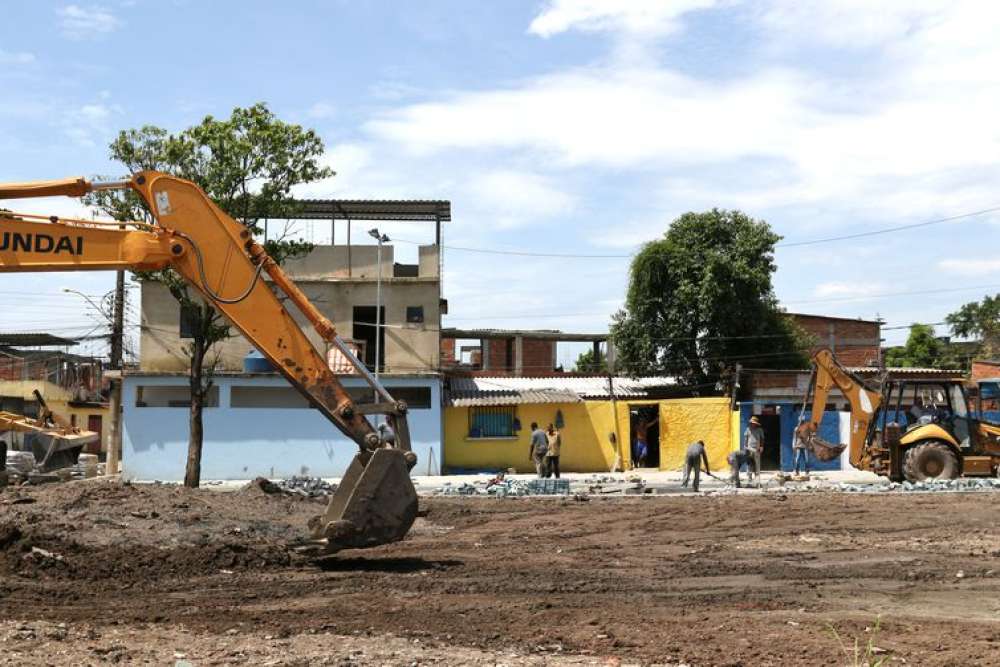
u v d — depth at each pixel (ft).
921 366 198.59
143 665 26.12
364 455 45.52
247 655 27.20
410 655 27.27
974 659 26.94
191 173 83.71
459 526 63.67
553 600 36.11
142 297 127.85
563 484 89.51
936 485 85.56
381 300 133.59
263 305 44.39
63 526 46.62
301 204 88.48
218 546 45.24
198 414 87.51
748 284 143.74
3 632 29.78
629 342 148.97
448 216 138.41
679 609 34.30
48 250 42.55
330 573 42.55
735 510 70.08
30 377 181.88
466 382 151.53
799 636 29.76
